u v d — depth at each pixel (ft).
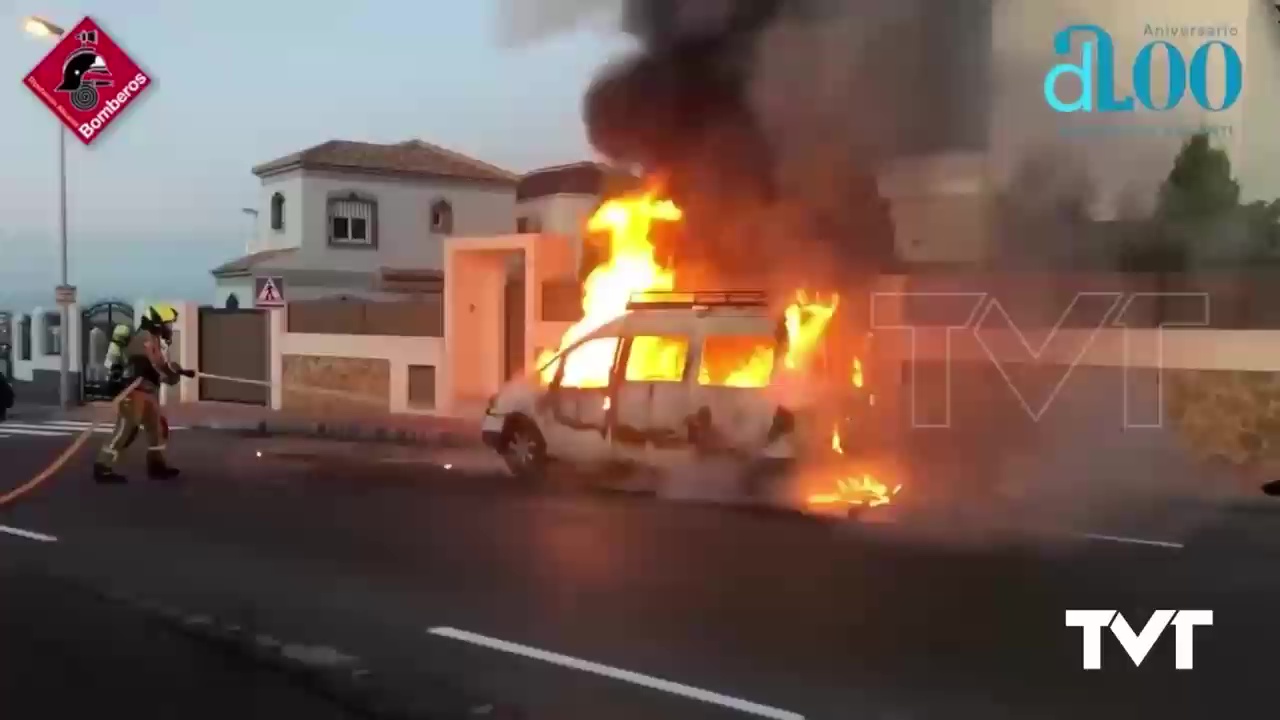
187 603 22.00
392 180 121.80
